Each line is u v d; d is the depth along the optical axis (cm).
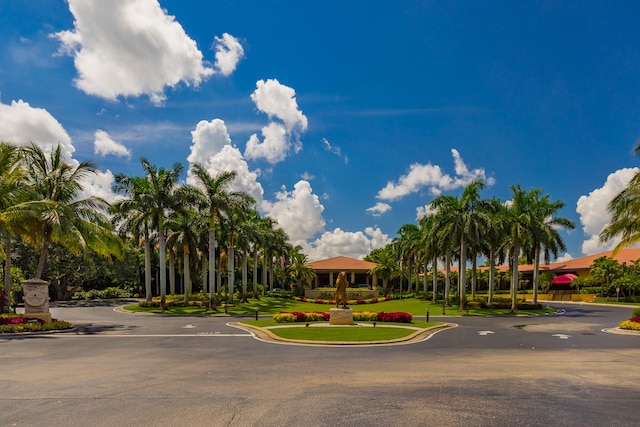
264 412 809
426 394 939
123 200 3847
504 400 892
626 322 2414
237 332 2273
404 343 1836
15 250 5019
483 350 1631
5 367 1265
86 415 792
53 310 4134
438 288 7569
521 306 4150
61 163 2866
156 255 6575
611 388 998
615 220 2562
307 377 1117
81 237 2678
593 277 6244
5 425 739
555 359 1416
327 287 8062
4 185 2481
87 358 1434
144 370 1213
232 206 4103
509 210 4322
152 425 740
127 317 3384
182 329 2438
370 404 861
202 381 1068
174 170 3947
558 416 789
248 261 7569
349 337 1950
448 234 4112
